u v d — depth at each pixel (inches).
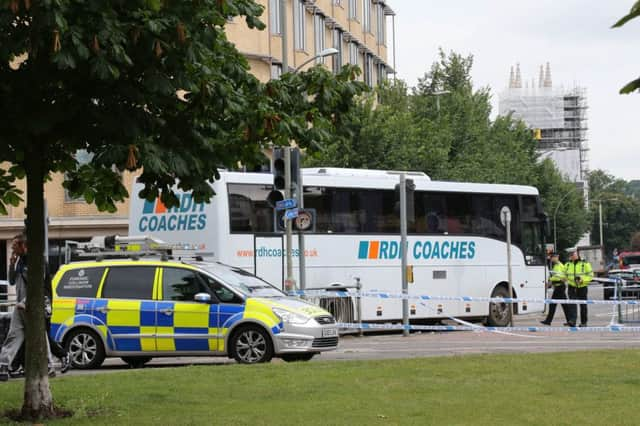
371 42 5876.0
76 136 916.0
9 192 1048.8
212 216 2308.1
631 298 2834.6
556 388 1149.7
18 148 919.0
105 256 1733.5
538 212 2898.6
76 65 824.3
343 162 4148.6
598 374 1277.1
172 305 1648.6
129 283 1680.6
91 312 1680.6
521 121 6619.1
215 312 1627.7
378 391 1147.3
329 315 1673.2
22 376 1465.3
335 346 1667.1
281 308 1617.9
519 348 1907.0
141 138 887.1
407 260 2628.0
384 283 2571.4
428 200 2687.0
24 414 994.7
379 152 4274.1
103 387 1210.6
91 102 894.4
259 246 2353.6
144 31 843.4
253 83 987.9
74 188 1039.0
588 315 3412.9
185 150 924.0
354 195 2541.8
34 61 863.1
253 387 1197.7
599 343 2000.5
